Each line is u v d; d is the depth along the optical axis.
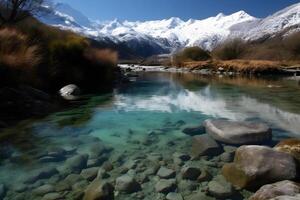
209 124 8.79
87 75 21.33
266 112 12.66
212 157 7.02
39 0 24.91
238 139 7.66
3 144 8.08
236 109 13.39
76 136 8.92
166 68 62.38
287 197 4.33
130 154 7.36
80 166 6.58
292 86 23.56
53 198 5.23
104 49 27.17
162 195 5.34
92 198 5.06
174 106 14.17
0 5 22.81
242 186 5.50
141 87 22.75
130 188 5.49
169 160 6.92
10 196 5.35
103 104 14.51
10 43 14.59
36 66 15.73
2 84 12.61
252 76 37.81
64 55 19.55
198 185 5.67
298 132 9.36
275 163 5.57
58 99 15.21
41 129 9.65
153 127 10.08
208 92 19.59
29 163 6.77
